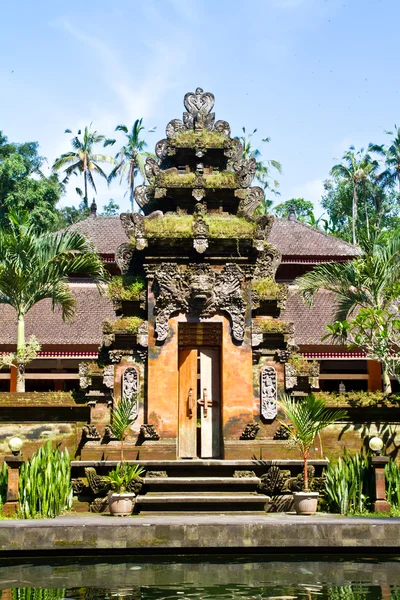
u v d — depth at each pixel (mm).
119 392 18188
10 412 18500
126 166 64375
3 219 50719
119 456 17719
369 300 23453
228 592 10289
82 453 17766
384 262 22562
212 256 18734
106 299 38219
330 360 37156
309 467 17391
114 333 18328
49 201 53438
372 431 18672
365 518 14766
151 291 18578
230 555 13195
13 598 9852
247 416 18078
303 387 18562
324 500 17234
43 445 18344
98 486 17109
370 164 65750
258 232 18641
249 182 20031
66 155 65000
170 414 17953
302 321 37344
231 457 17734
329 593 10180
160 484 16719
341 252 40625
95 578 11320
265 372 18453
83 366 18359
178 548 13273
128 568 12125
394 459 18531
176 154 20031
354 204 64312
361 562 12625
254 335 18453
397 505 16703
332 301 38688
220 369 18891
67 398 18469
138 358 18391
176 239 18484
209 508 16203
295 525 13406
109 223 42188
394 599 9742
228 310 18422
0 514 15680
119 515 15836
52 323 36562
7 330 36188
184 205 19625
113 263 38719
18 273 21828
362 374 38188
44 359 36125
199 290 17984
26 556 13070
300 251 40562
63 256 22141
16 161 51375
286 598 9852
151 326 18391
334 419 17203
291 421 17484
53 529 13164
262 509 16391
